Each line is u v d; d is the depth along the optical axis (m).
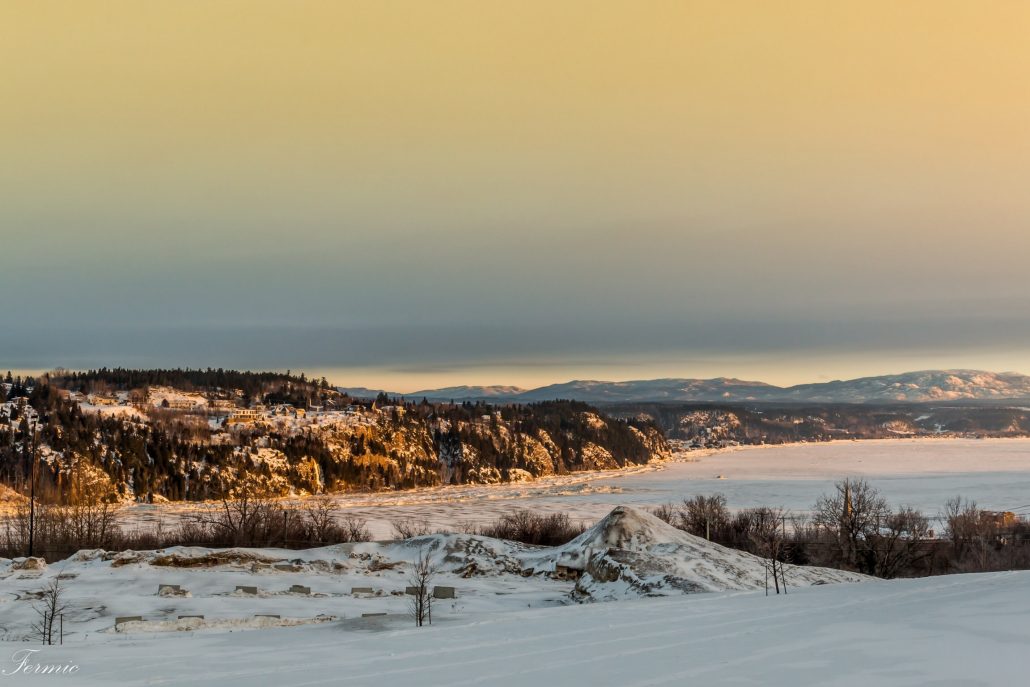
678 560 50.59
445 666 23.33
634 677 20.66
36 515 88.94
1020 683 18.25
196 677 22.92
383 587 50.47
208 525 136.38
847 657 21.39
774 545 59.62
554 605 45.81
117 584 47.75
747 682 19.44
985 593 31.61
